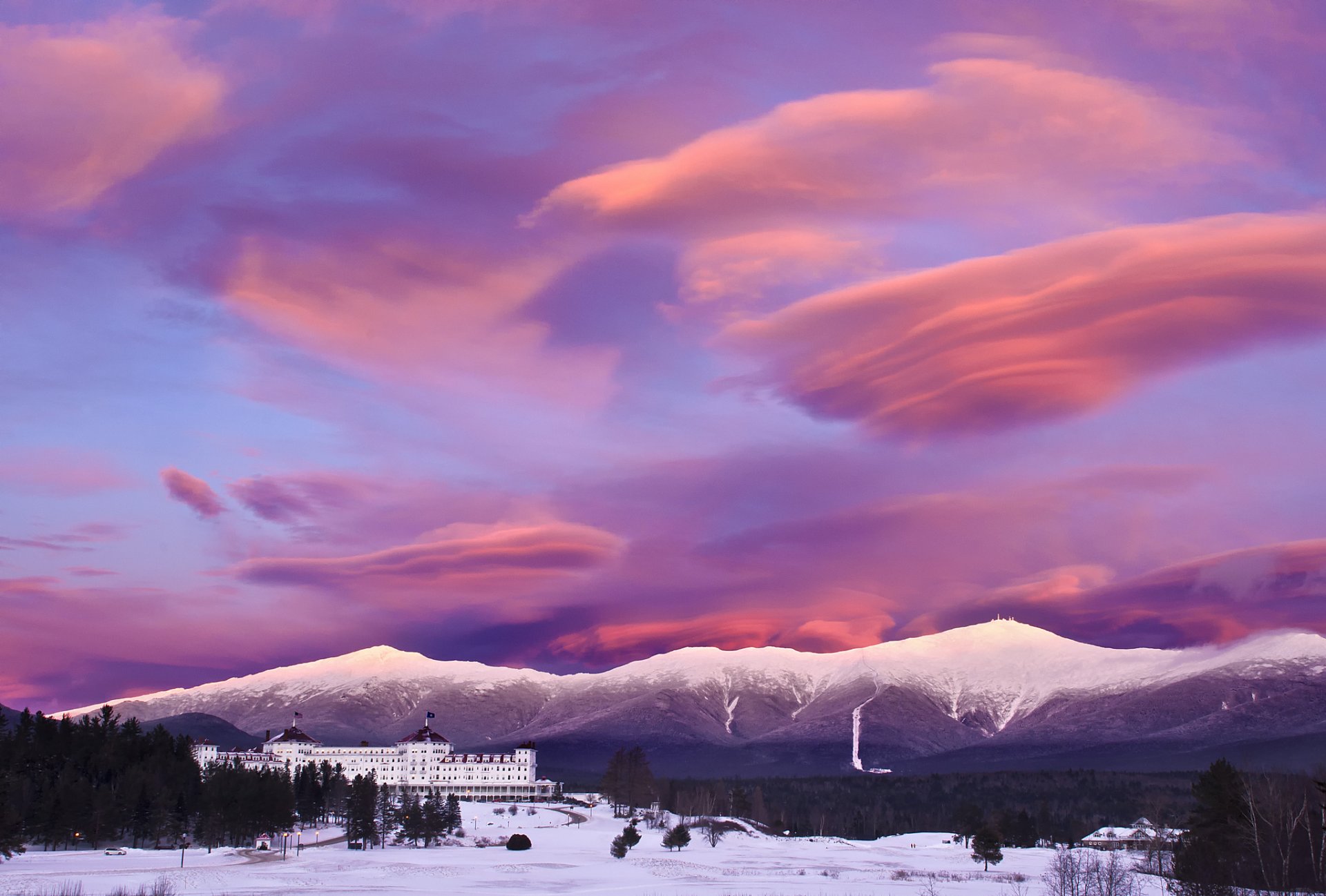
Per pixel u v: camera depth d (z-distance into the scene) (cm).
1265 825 17550
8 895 18188
